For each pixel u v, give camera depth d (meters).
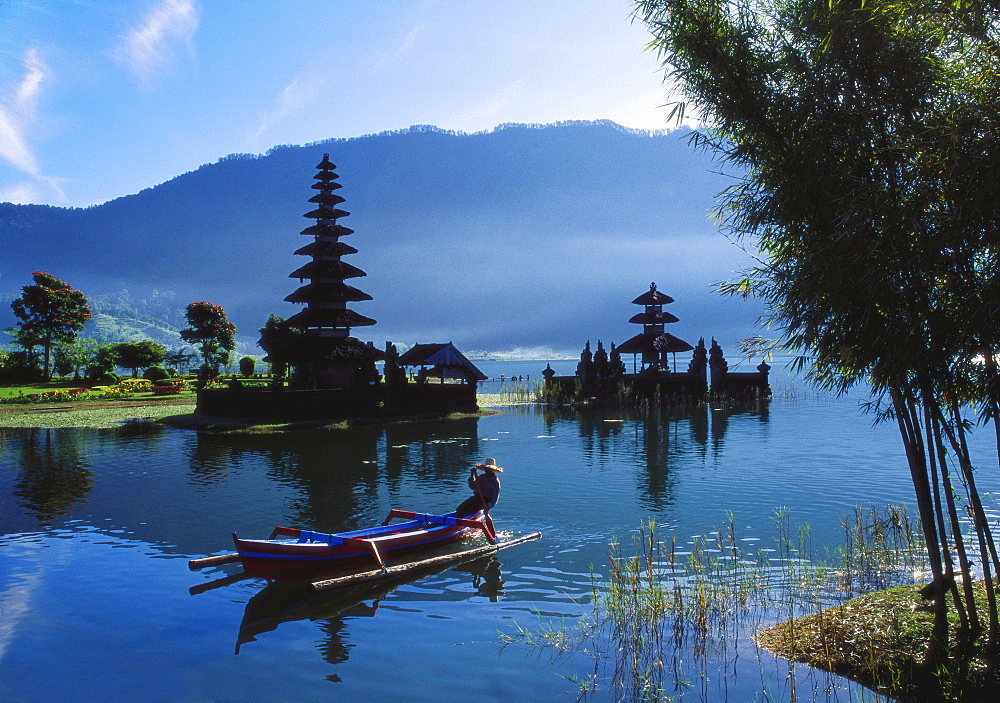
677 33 8.20
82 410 46.19
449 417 40.91
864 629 8.61
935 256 7.02
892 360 7.41
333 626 10.00
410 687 8.11
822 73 7.53
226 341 79.75
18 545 14.20
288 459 25.66
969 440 26.77
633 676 8.18
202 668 8.69
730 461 24.19
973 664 7.34
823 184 7.45
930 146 6.91
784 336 8.15
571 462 24.45
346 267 47.09
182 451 27.86
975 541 12.88
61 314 75.44
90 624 10.12
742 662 8.37
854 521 15.00
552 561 12.91
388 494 19.09
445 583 11.81
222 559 12.96
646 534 14.55
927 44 7.12
